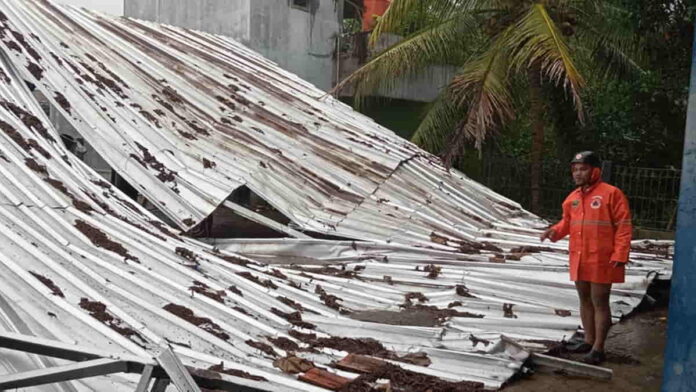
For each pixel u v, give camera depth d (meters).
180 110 8.88
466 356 4.29
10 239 4.33
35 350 2.89
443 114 12.44
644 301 6.48
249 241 7.45
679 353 2.46
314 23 15.20
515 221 9.50
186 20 15.19
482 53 11.65
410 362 4.21
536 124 12.63
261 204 13.36
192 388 2.64
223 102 9.67
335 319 4.90
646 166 13.66
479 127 9.95
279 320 4.75
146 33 11.27
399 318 5.31
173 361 2.75
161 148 7.74
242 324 4.49
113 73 9.02
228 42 13.14
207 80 10.22
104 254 4.95
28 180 5.51
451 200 9.34
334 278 6.25
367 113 17.19
